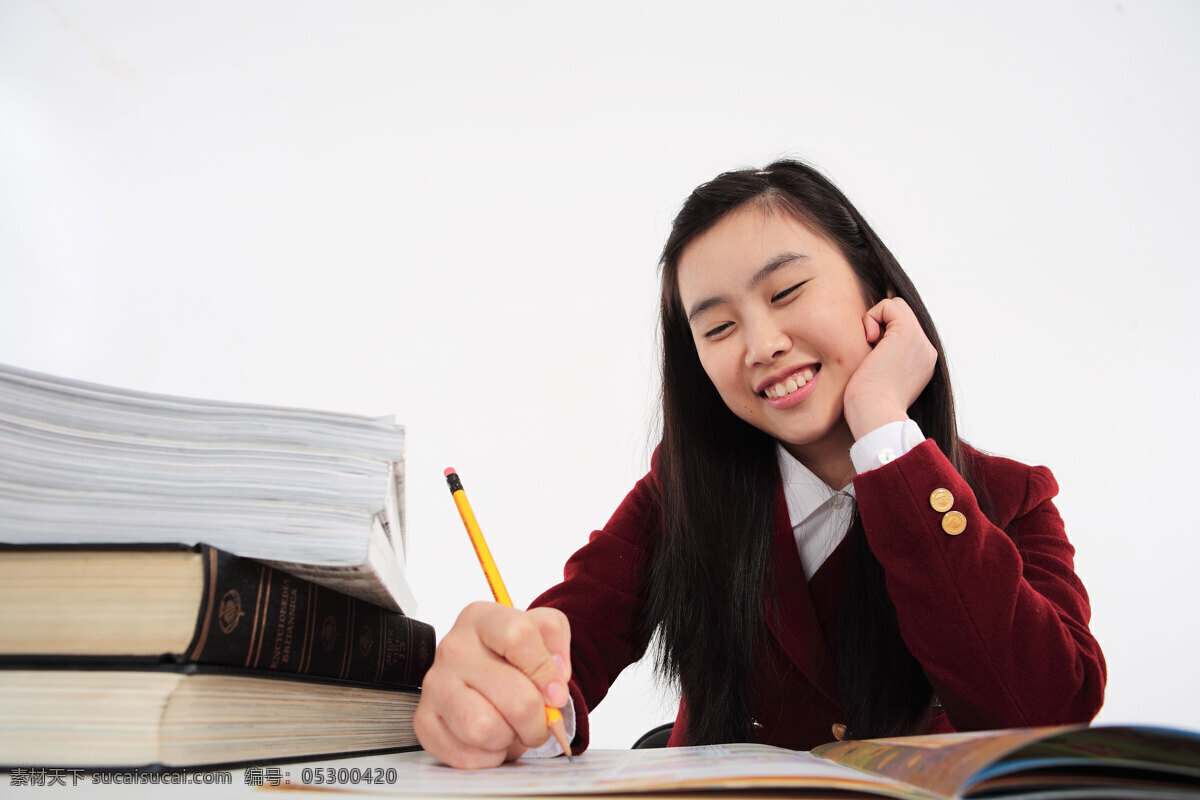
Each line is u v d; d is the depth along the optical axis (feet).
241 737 1.71
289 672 1.90
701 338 3.50
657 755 2.25
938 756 1.36
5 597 1.61
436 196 9.23
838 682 3.66
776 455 3.92
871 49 9.40
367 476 1.81
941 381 3.77
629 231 9.16
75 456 1.69
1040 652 2.75
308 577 1.93
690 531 3.84
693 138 9.36
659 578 3.91
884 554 2.88
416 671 2.70
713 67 9.49
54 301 8.42
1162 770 1.15
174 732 1.53
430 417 8.71
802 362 3.34
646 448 4.78
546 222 9.15
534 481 8.49
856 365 3.41
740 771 1.50
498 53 9.52
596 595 3.90
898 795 1.22
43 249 8.45
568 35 9.55
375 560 1.87
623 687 7.38
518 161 9.29
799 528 3.86
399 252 9.08
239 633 1.69
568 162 9.30
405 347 8.88
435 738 2.07
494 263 9.07
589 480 8.50
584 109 9.43
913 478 2.88
